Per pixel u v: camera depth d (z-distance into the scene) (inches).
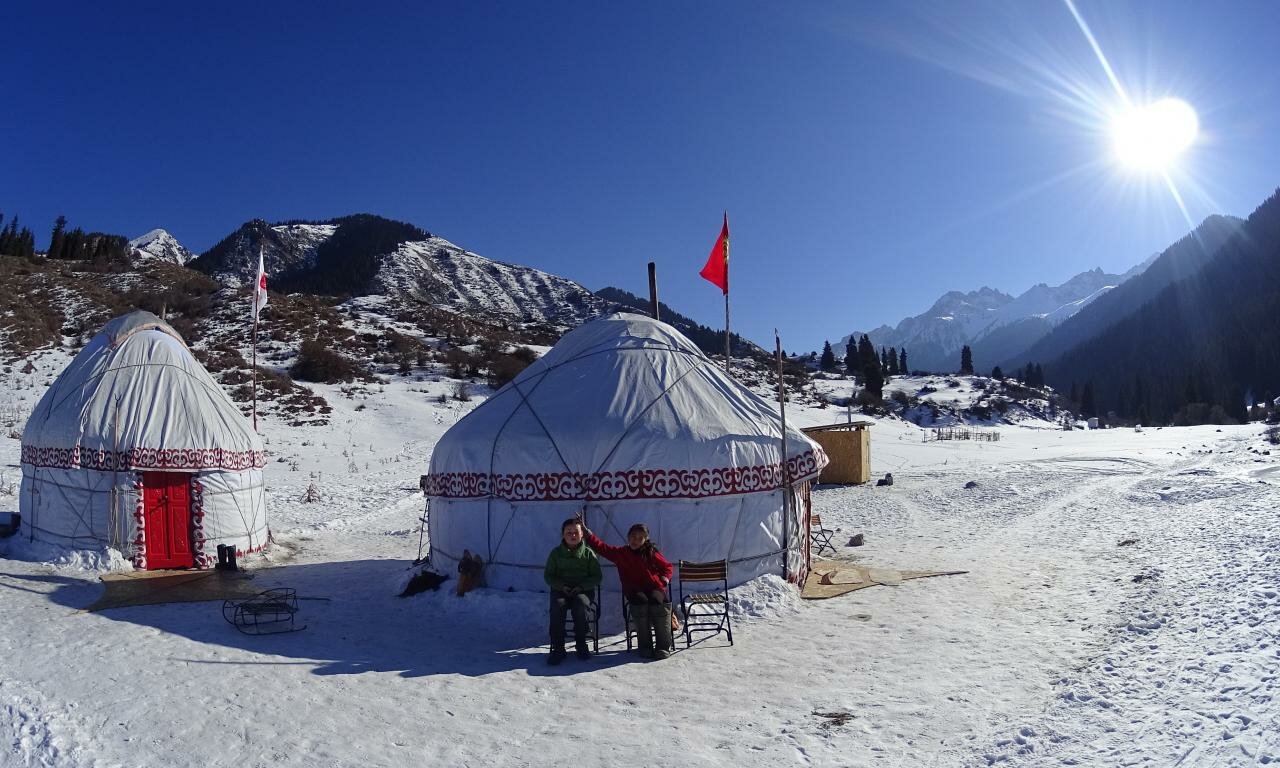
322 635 358.6
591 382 438.3
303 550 604.1
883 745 225.8
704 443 408.5
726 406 441.4
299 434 1301.7
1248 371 5590.6
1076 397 5142.7
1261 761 181.9
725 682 289.3
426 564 470.0
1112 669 268.2
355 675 298.4
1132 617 331.0
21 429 1097.4
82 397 528.4
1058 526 629.6
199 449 535.8
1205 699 224.7
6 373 1368.1
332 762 218.5
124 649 323.3
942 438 1768.0
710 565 354.0
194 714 251.8
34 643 325.7
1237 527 490.9
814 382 2780.5
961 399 2950.3
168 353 560.1
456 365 1913.1
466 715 257.4
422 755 224.4
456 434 446.3
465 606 399.5
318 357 1747.0
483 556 420.5
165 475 530.0
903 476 1064.8
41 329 1619.1
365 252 7544.3
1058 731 222.5
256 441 587.8
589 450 405.1
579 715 257.4
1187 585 365.4
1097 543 534.0
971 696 261.0
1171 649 276.4
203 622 378.0
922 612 381.1
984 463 1216.2
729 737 236.4
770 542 427.5
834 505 826.8
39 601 408.5
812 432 1013.2
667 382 436.8
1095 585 406.3
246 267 7313.0
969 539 597.0
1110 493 802.8
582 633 320.5
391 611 407.5
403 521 763.4
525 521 409.1
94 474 511.8
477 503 424.5
